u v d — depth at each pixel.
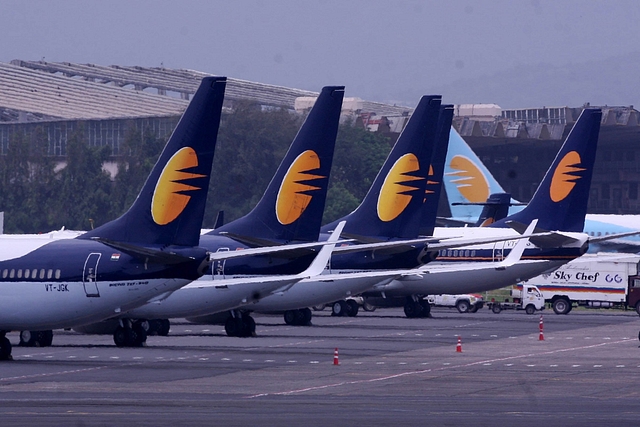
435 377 128.50
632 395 111.25
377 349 169.00
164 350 166.50
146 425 86.69
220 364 143.38
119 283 148.38
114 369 136.38
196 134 151.12
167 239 151.25
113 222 153.75
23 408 97.94
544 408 99.88
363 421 89.44
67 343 183.88
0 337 152.25
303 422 88.69
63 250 151.62
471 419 91.12
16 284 151.00
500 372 134.62
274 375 130.00
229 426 86.12
